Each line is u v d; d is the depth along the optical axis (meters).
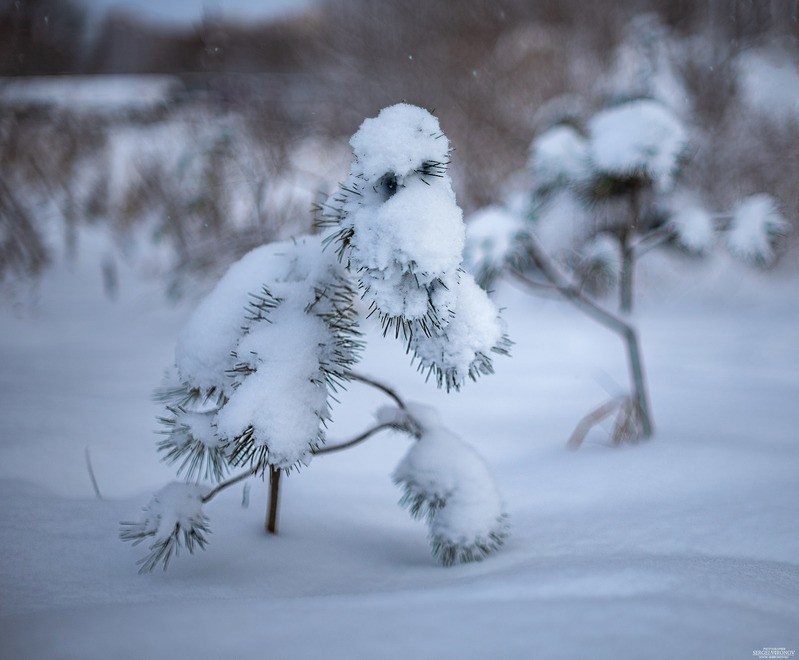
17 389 5.80
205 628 1.65
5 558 2.57
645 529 3.12
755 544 2.92
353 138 2.33
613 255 5.16
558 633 1.58
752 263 5.14
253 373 2.46
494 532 2.80
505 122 12.24
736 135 12.00
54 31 16.69
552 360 7.63
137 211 12.33
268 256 2.71
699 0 13.53
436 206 2.25
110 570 2.54
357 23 13.99
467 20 13.49
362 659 1.47
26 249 12.33
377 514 3.39
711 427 4.96
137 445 4.41
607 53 12.79
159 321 9.80
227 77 12.44
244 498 3.27
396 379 6.71
